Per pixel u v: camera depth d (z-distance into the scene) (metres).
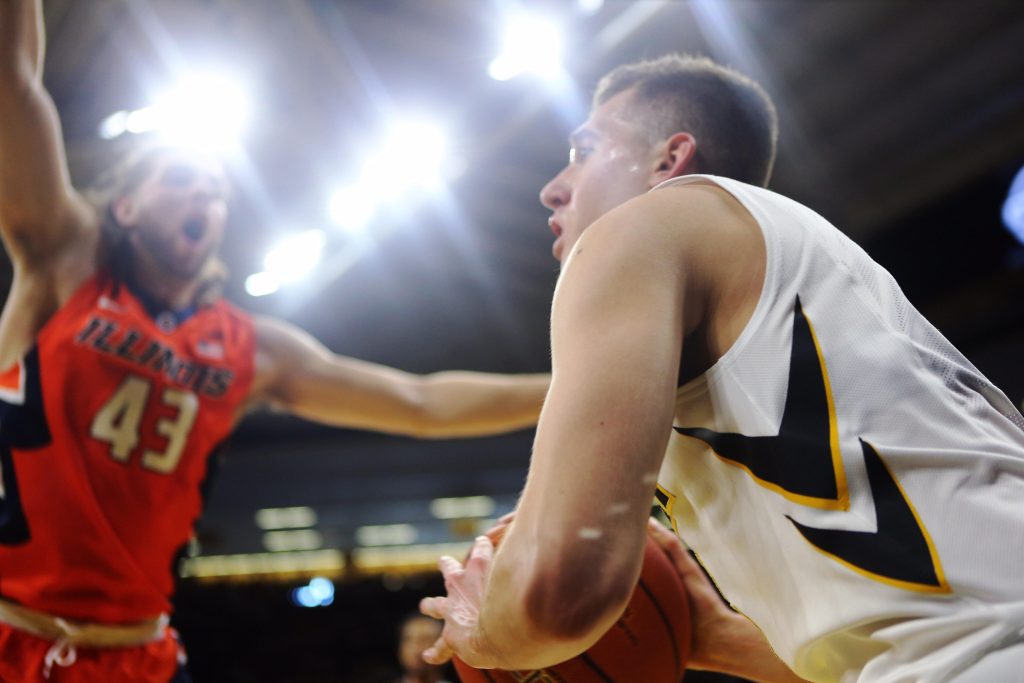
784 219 1.01
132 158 2.35
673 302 0.90
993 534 0.85
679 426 1.00
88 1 4.85
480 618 0.88
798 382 0.92
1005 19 6.12
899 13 6.01
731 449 0.95
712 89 1.33
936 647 0.83
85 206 2.22
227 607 15.05
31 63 1.90
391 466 11.55
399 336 9.34
